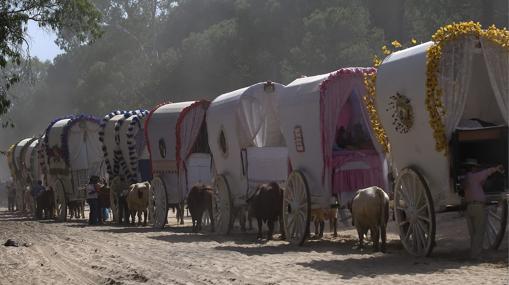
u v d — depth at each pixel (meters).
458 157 14.48
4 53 27.36
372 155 18.11
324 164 17.77
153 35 82.31
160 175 27.36
